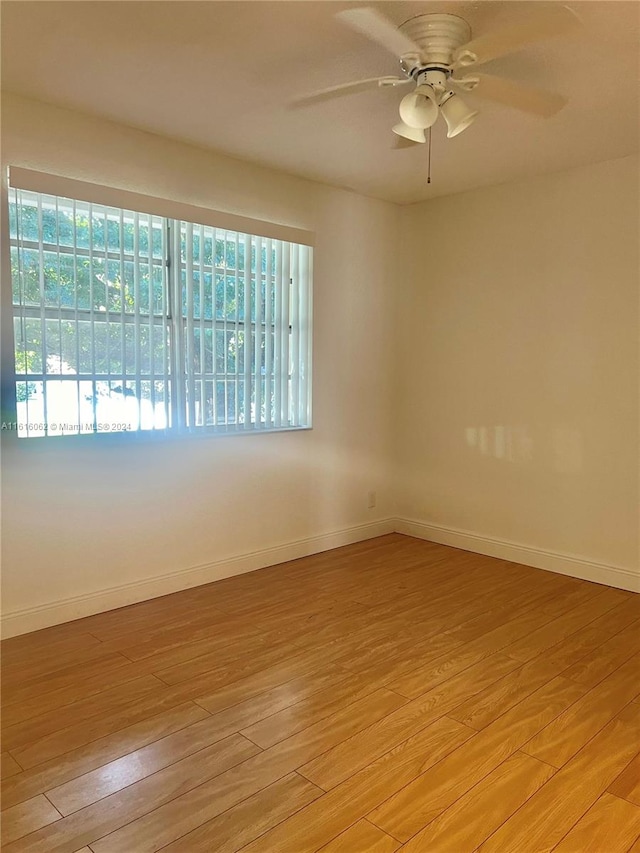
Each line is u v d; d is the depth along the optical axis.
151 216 3.21
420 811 1.78
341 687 2.47
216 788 1.87
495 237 4.08
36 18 2.12
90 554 3.14
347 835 1.69
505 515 4.16
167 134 3.20
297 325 4.04
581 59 2.37
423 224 4.49
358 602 3.38
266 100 2.78
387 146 3.35
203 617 3.15
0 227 2.72
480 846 1.65
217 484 3.66
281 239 3.81
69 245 2.94
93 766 1.97
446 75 2.28
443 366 4.45
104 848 1.64
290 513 4.09
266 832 1.70
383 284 4.56
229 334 3.64
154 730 2.17
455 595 3.50
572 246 3.71
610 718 2.26
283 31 2.19
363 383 4.50
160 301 3.29
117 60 2.42
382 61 2.41
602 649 2.82
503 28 2.14
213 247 3.50
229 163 3.54
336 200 4.16
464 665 2.66
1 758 2.00
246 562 3.85
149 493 3.35
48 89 2.69
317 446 4.22
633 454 3.54
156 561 3.41
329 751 2.05
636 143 3.26
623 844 1.66
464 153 3.43
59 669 2.60
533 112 2.58
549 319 3.85
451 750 2.06
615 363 3.58
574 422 3.78
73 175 2.94
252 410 3.82
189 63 2.44
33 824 1.72
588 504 3.74
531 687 2.48
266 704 2.34
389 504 4.81
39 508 2.95
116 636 2.92
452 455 4.44
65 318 2.95
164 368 3.34
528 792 1.86
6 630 2.88
